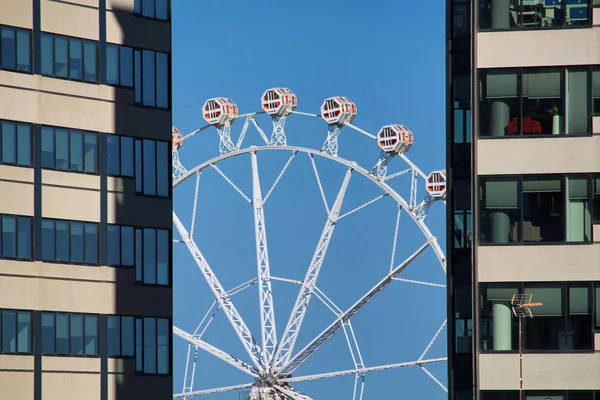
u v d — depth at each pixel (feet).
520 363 294.46
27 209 360.28
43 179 363.56
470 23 342.85
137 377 370.73
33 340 356.79
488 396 295.07
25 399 353.92
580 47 301.43
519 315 295.28
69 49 372.38
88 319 365.61
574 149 299.38
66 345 361.30
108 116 375.86
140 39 383.65
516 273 297.33
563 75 301.43
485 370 295.48
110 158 374.63
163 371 375.25
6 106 360.69
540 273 296.71
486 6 305.12
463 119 356.79
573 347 293.84
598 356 293.23
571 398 293.23
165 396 374.63
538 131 300.81
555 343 294.66
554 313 295.48
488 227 299.58
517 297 296.30
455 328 347.77
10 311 354.95
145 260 376.27
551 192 299.17
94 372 364.17
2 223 356.18
